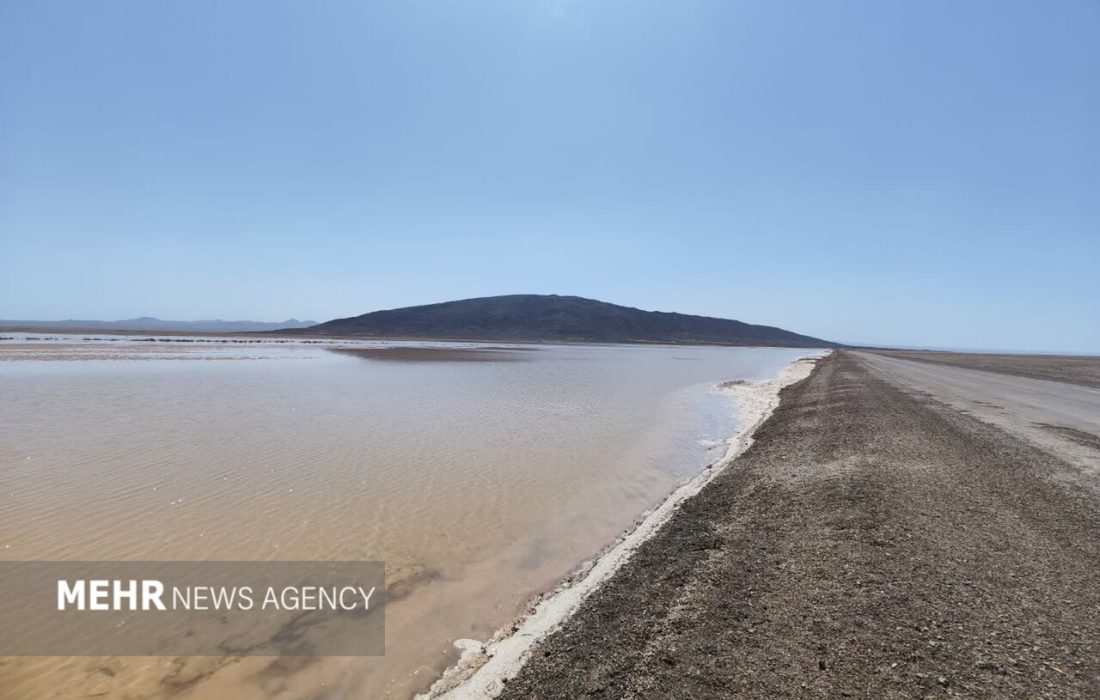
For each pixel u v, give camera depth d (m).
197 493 8.88
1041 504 7.16
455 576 6.51
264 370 31.34
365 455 11.70
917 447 10.84
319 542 7.29
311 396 20.70
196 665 4.68
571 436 14.87
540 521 8.43
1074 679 3.45
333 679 4.55
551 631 4.85
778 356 85.19
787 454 11.48
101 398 18.11
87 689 4.32
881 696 3.35
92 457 10.69
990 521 6.49
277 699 4.28
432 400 20.83
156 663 4.69
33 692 4.26
